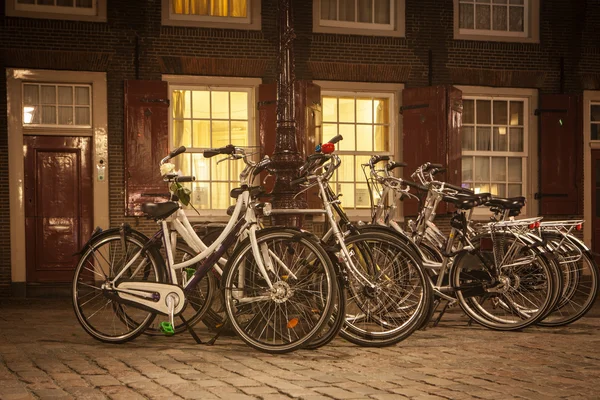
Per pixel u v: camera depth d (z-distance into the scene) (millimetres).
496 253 6438
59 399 3898
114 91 10312
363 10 11133
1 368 4750
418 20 11234
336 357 5133
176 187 5789
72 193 10281
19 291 10039
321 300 5273
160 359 5047
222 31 10609
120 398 3918
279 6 6566
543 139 11523
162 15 10453
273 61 10750
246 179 5621
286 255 5473
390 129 11211
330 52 10922
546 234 6598
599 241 11805
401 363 4918
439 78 11281
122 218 10328
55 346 5633
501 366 4824
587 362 4969
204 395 3977
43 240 10195
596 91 11836
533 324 6426
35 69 10086
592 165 11844
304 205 6262
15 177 10023
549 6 11672
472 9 11492
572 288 6723
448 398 3936
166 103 10289
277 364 4871
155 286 5547
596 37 11797
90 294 5910
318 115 10602
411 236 6652
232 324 5324
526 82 11555
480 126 11531
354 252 5586
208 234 5934
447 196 6641
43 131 10172
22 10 10047
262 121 10562
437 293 6488
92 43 10234
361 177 11148
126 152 10211
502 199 6719
